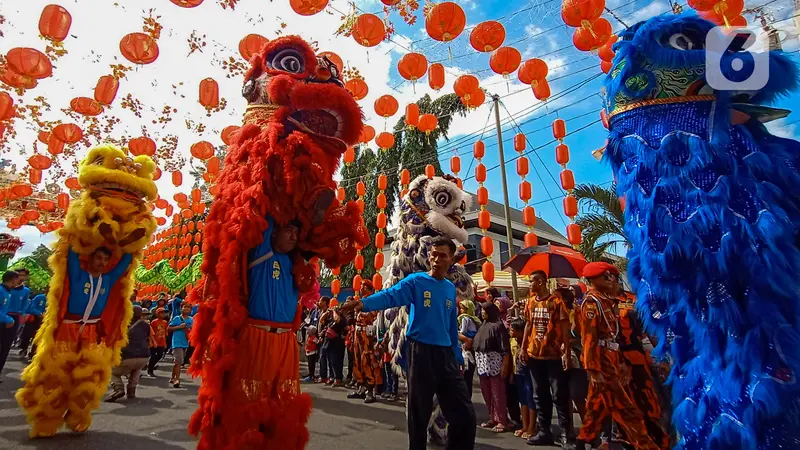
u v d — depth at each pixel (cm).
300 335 1458
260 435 232
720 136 249
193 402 643
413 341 336
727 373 225
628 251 287
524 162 719
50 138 721
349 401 703
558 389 455
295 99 272
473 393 793
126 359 641
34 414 423
